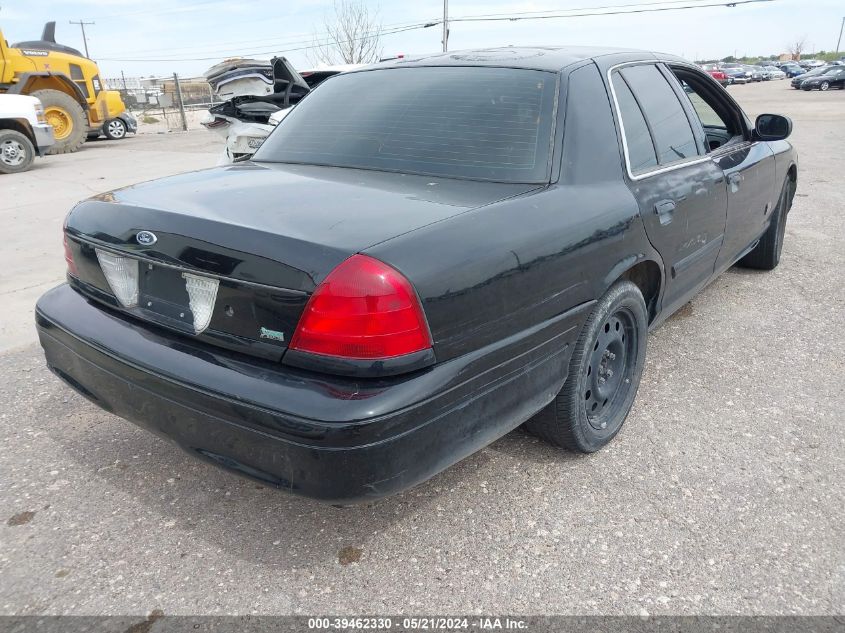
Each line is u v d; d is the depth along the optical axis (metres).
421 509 2.65
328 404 1.88
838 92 38.50
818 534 2.50
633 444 3.08
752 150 4.34
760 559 2.38
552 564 2.37
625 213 2.74
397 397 1.92
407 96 3.00
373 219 2.13
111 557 2.40
